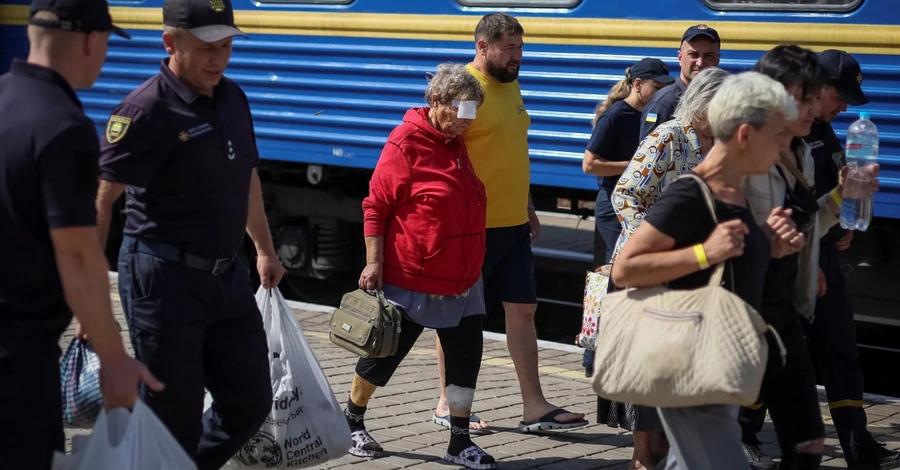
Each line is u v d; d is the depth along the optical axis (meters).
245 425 3.62
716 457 3.10
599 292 4.39
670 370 2.88
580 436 5.17
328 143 8.14
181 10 3.32
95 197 2.77
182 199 3.39
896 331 8.19
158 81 3.38
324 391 4.09
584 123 7.22
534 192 8.12
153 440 2.88
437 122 4.49
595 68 7.18
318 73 8.14
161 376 3.37
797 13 6.56
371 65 7.90
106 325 2.77
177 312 3.39
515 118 5.17
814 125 4.54
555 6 7.29
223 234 3.46
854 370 4.68
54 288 2.81
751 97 3.01
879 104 6.39
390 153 4.53
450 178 4.48
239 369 3.58
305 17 8.13
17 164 2.68
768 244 3.18
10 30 9.38
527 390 5.25
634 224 4.13
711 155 3.14
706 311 2.89
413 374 6.21
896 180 6.38
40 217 2.73
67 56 2.81
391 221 4.56
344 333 4.50
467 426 4.65
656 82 5.73
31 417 2.78
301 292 9.16
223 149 3.44
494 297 5.27
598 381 3.01
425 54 7.64
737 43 6.73
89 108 9.13
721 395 2.85
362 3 7.89
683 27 6.86
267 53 8.38
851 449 4.65
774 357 3.66
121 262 3.46
